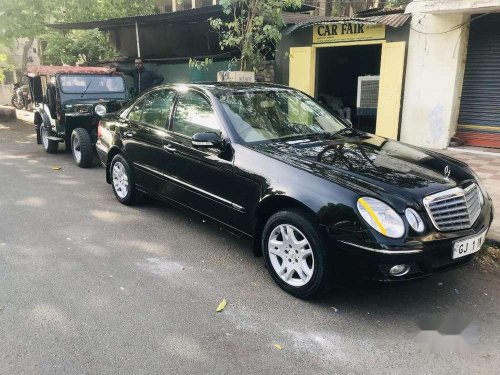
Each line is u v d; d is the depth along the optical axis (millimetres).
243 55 9352
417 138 9742
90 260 4355
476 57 9195
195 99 4840
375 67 12547
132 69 12828
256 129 4410
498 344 3145
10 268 4152
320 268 3434
